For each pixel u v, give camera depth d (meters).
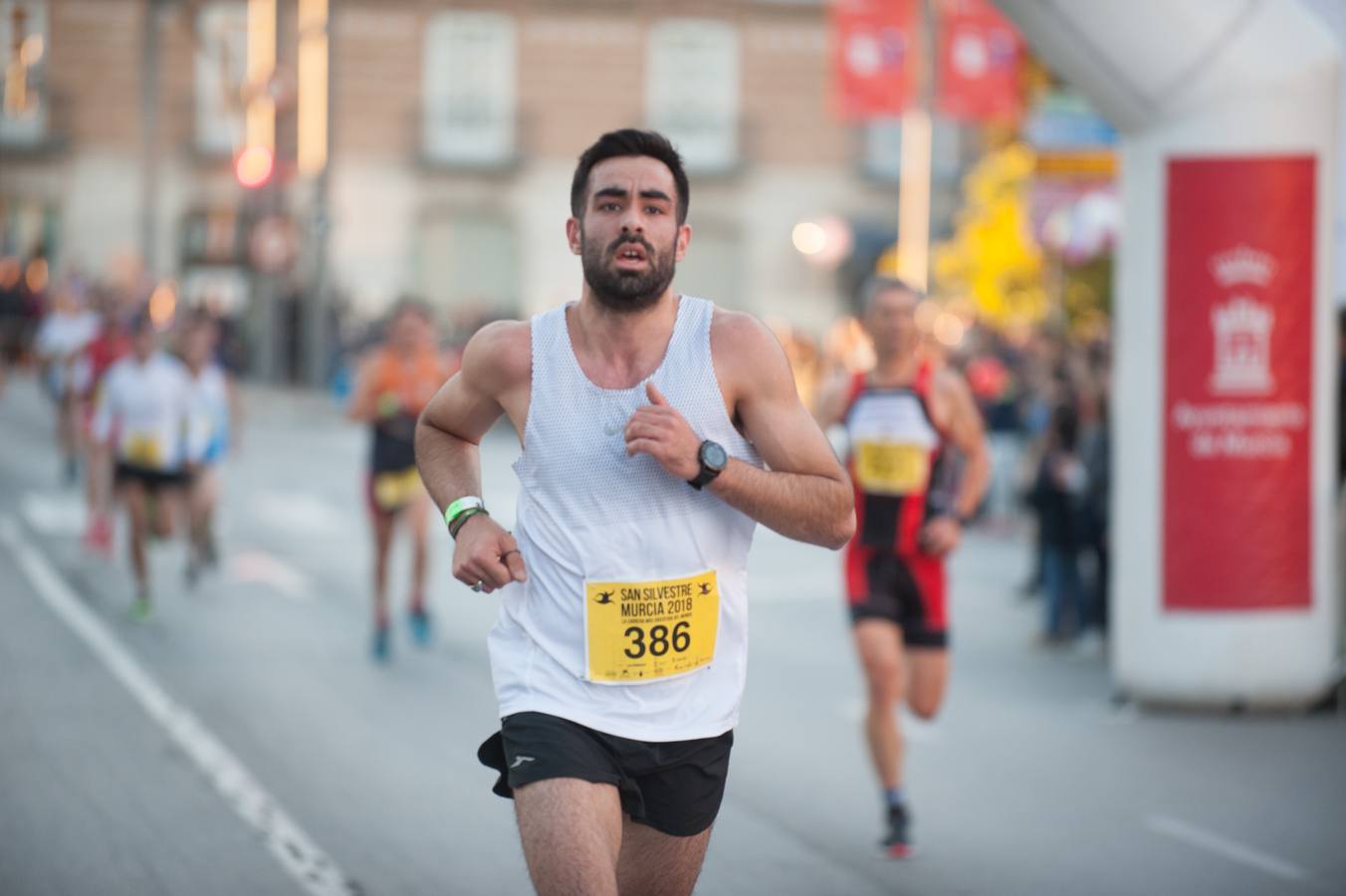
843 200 94.94
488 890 14.64
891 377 16.86
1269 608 22.67
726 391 9.27
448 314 92.88
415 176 92.88
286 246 72.19
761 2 93.88
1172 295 22.52
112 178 91.31
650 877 9.69
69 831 16.19
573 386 9.30
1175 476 22.70
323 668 25.09
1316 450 22.70
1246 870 15.87
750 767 19.81
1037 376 39.00
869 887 15.02
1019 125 73.25
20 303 81.69
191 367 29.81
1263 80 22.06
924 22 70.38
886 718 16.22
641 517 9.27
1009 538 44.72
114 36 90.69
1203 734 22.05
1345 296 24.59
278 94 70.25
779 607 33.03
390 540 26.20
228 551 37.56
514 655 9.46
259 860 15.39
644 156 9.19
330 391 77.56
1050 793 18.75
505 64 93.12
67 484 47.03
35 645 26.22
